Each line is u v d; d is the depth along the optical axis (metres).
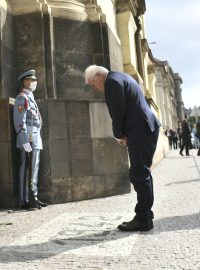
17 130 5.97
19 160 6.30
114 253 3.44
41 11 7.28
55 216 5.29
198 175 9.24
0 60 6.65
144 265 3.08
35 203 5.92
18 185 6.23
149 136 4.21
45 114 6.53
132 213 5.17
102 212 5.37
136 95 4.25
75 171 6.62
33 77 6.30
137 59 14.75
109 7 10.60
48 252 3.56
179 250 3.40
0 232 4.46
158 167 12.72
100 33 7.99
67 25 7.61
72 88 7.52
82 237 4.04
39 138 6.18
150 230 4.18
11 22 7.21
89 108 6.86
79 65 7.68
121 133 4.25
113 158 7.00
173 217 4.75
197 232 3.95
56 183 6.45
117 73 4.28
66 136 6.62
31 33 7.23
